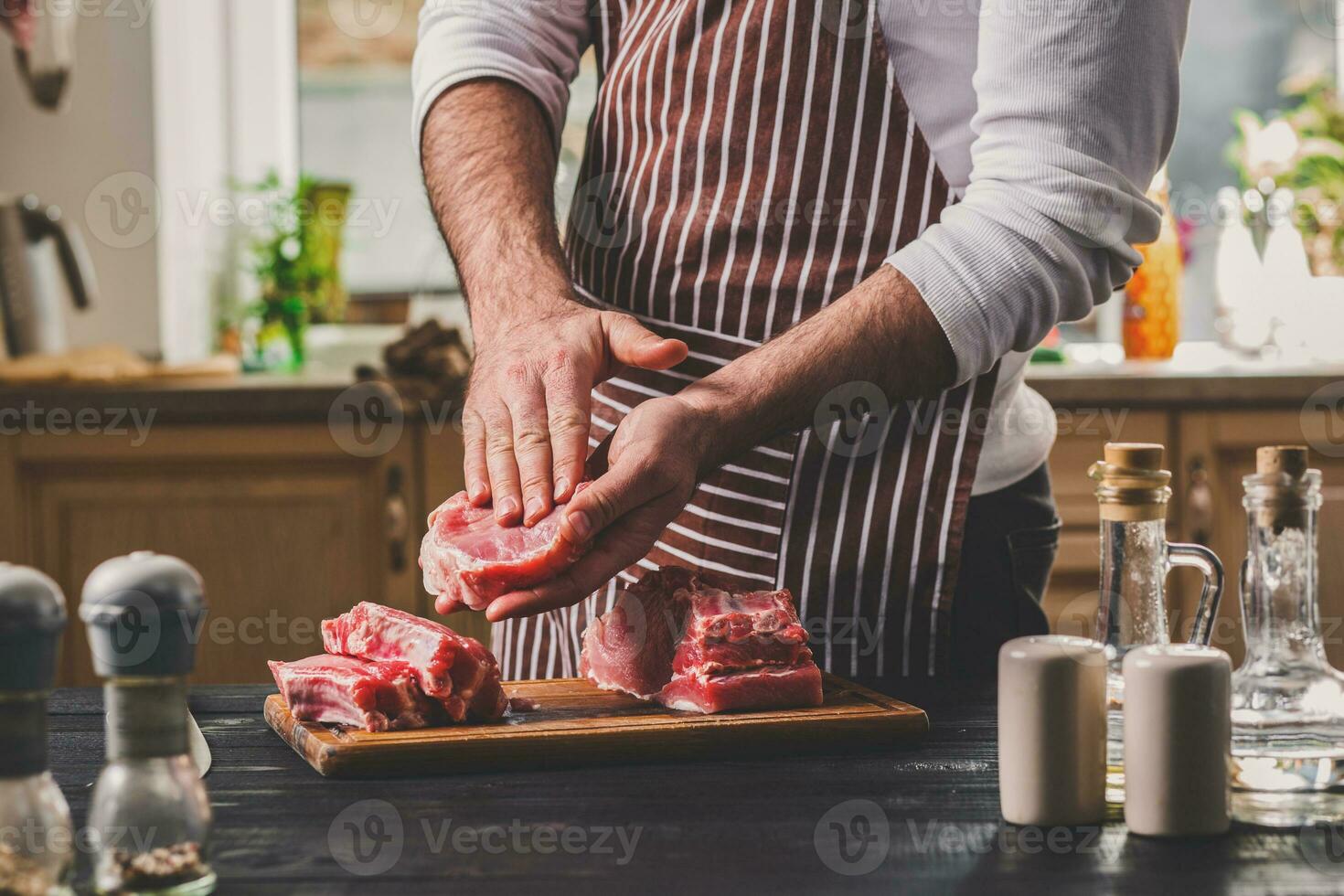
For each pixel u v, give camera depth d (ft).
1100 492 2.72
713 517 3.90
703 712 3.04
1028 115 3.33
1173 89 3.41
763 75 3.85
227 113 9.96
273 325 9.08
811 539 3.90
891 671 3.94
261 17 9.91
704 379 3.30
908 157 3.82
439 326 7.82
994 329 3.34
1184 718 2.32
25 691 1.99
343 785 2.72
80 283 8.37
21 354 8.33
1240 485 7.55
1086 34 3.26
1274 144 9.03
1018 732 2.42
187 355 9.63
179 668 2.09
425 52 4.29
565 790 2.68
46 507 7.62
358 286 9.92
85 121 9.15
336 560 7.67
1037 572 4.13
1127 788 2.38
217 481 7.63
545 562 2.98
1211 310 9.98
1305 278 8.65
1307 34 9.91
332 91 9.93
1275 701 2.58
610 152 4.21
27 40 8.75
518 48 4.20
